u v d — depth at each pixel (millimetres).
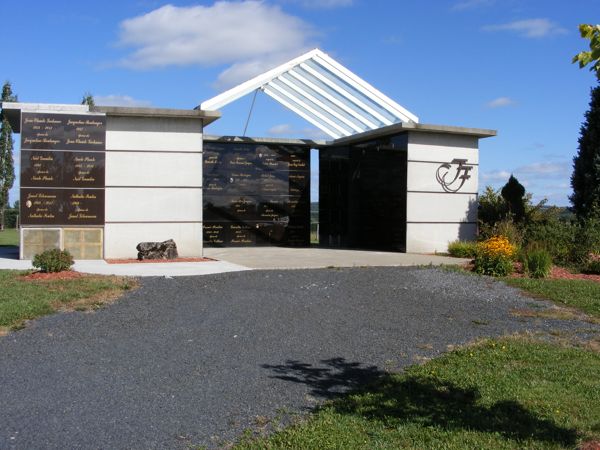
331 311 9219
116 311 8953
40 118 15430
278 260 15656
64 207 15617
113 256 15984
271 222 21922
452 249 17922
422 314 9281
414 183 18812
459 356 7203
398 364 6953
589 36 4660
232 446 4781
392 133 19406
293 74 19078
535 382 6281
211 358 7027
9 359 6855
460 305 9961
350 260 15852
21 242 15375
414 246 18797
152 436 4941
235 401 5746
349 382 6332
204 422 5246
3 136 40281
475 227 19578
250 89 17719
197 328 8203
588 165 20578
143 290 10297
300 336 7957
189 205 16547
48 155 15484
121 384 6145
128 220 16109
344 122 20891
